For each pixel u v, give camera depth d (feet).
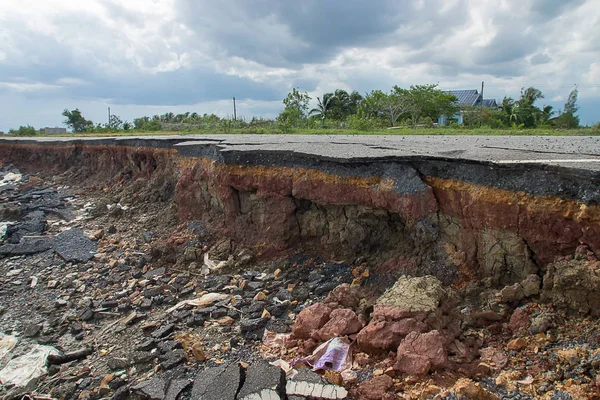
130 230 30.45
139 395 13.24
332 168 19.62
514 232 13.89
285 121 91.04
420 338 11.86
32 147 53.67
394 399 10.91
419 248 17.06
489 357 12.02
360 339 12.85
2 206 38.40
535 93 145.38
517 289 13.24
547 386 10.48
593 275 11.41
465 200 15.29
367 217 19.04
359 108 123.24
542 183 13.16
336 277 18.80
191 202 27.68
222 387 12.19
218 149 25.64
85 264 26.13
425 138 35.99
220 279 20.71
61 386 14.66
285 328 15.88
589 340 11.12
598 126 70.23
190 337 15.99
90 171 45.19
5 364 16.57
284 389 11.83
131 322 18.35
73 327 18.74
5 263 27.43
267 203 22.38
